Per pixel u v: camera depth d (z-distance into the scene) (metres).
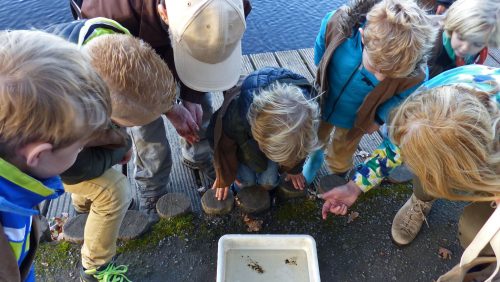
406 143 1.04
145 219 1.92
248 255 1.74
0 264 0.87
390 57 1.45
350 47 1.68
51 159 0.87
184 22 1.43
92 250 1.58
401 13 1.46
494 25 1.71
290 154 1.45
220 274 1.59
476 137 0.93
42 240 1.86
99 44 1.27
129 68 1.23
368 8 1.64
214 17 1.42
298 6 4.33
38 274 1.75
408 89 1.63
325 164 2.29
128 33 1.47
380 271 1.82
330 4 4.37
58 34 1.35
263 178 1.95
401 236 1.88
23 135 0.78
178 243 1.89
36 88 0.75
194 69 1.62
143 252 1.85
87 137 0.91
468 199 1.05
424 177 1.04
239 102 1.58
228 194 2.02
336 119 1.89
